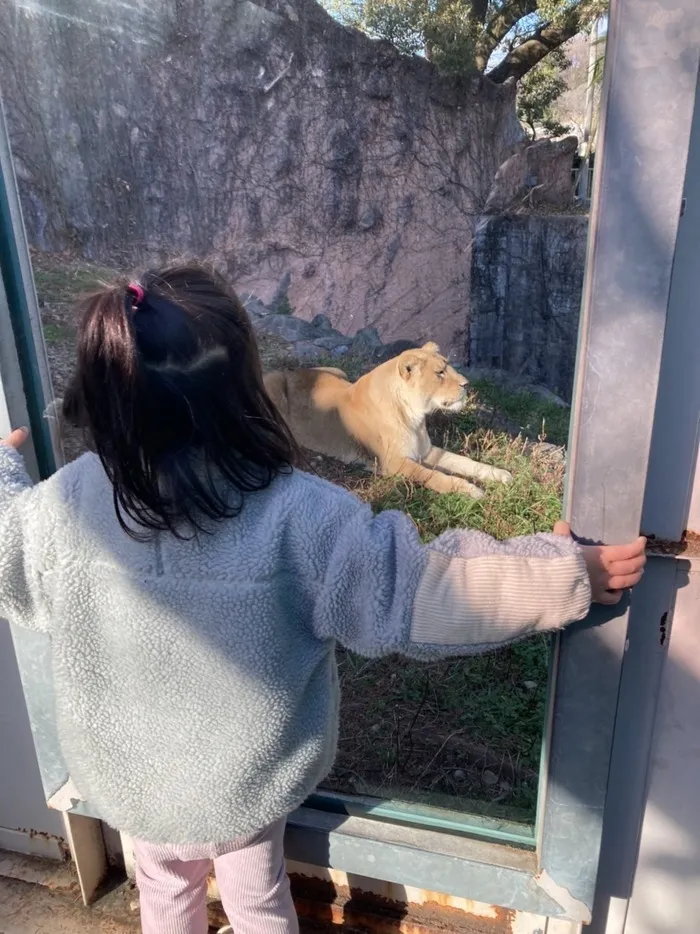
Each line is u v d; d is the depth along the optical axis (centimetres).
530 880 112
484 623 74
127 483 70
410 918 128
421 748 140
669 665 103
